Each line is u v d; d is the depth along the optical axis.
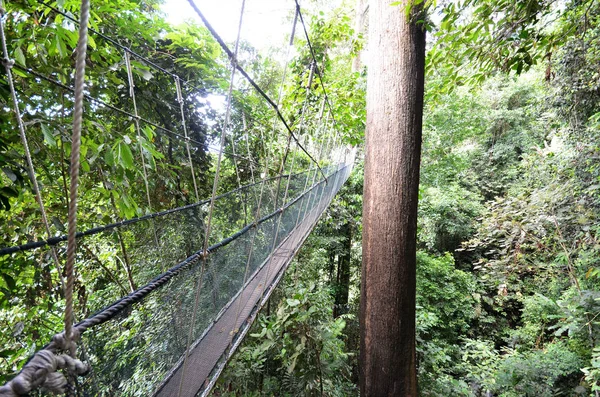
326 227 5.78
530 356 3.41
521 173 8.13
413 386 2.00
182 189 2.49
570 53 2.95
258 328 2.48
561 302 3.00
